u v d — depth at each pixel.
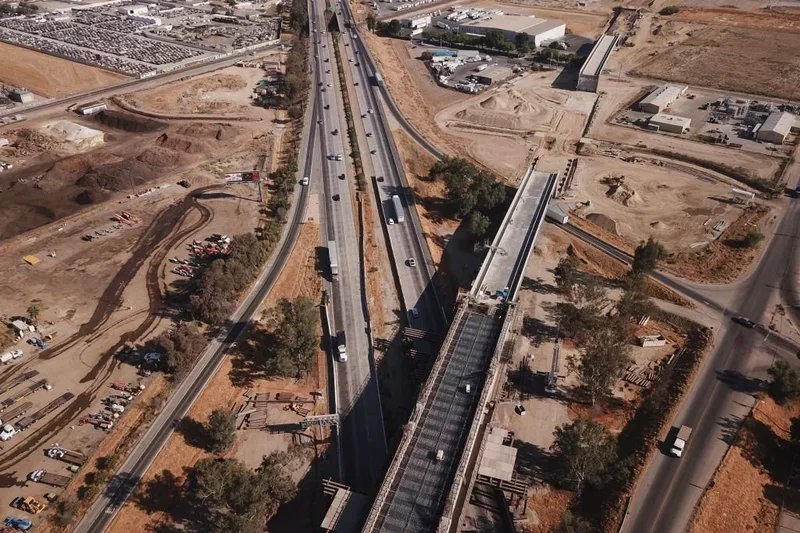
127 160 178.25
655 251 124.25
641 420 96.06
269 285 126.88
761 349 109.19
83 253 138.50
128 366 106.31
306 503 83.38
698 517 79.06
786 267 132.50
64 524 80.06
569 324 115.00
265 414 97.38
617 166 179.62
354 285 127.81
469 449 79.12
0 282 128.12
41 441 92.25
